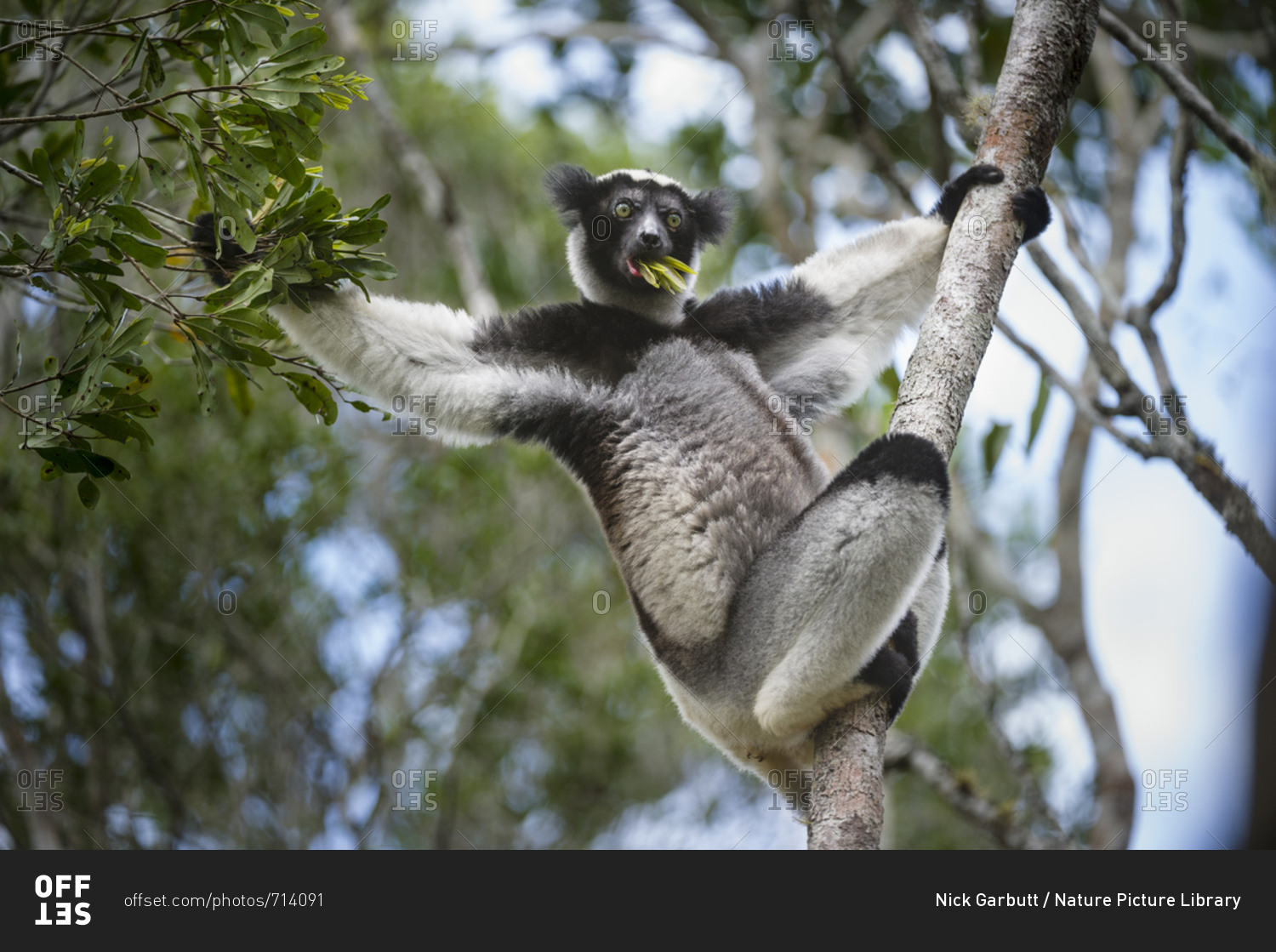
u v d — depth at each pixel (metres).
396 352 4.17
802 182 8.83
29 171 4.34
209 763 7.41
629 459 4.29
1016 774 6.29
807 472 4.34
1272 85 7.38
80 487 3.25
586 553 9.00
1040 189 3.79
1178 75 4.86
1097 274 5.88
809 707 3.62
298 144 3.42
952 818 8.20
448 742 8.10
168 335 4.55
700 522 4.14
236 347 3.39
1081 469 7.39
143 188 4.60
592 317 4.75
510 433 4.34
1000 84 3.95
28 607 7.15
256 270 3.39
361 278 3.61
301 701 7.65
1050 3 3.97
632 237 4.74
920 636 3.98
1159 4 5.70
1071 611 7.14
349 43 8.16
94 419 3.18
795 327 4.80
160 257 3.18
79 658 7.22
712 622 4.04
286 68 3.40
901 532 3.45
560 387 4.37
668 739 8.98
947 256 3.70
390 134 7.93
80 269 3.13
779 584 3.75
